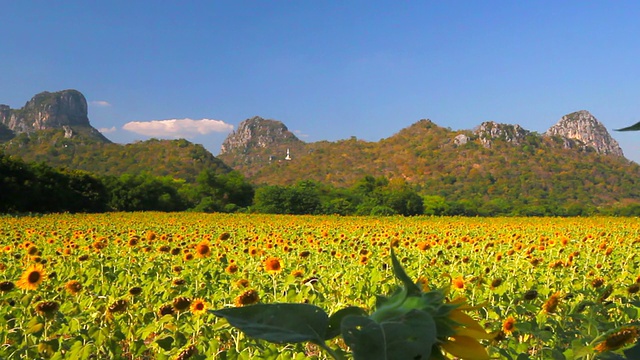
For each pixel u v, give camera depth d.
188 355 3.63
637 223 36.66
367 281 6.89
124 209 59.19
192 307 4.55
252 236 17.03
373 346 0.56
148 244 10.86
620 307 4.31
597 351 1.20
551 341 3.65
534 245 10.76
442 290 0.70
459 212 77.50
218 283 6.73
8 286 5.27
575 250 11.01
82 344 3.98
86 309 5.33
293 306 0.69
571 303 5.38
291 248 9.49
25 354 3.78
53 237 13.83
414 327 0.58
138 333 4.36
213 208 64.69
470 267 8.38
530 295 4.72
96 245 8.74
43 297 5.76
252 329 0.67
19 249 10.84
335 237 14.27
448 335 0.64
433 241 11.24
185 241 12.66
